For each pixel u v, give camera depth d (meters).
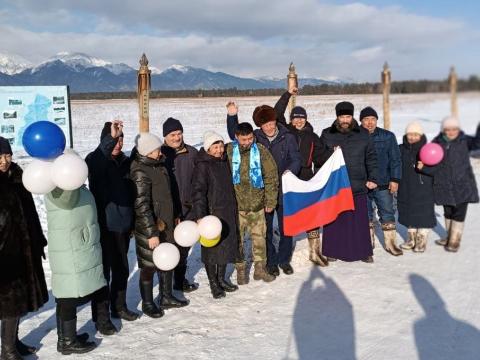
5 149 3.38
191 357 3.59
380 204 5.98
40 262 3.74
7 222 3.39
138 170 4.29
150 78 7.32
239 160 4.98
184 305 4.64
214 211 4.83
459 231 5.66
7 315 3.37
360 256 5.57
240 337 3.90
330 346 3.66
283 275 5.42
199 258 6.32
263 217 5.14
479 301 4.28
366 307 4.37
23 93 9.82
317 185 5.36
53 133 3.49
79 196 3.72
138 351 3.73
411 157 5.63
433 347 3.53
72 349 3.70
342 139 5.57
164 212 4.48
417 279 4.97
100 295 4.03
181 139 5.01
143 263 4.32
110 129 4.36
